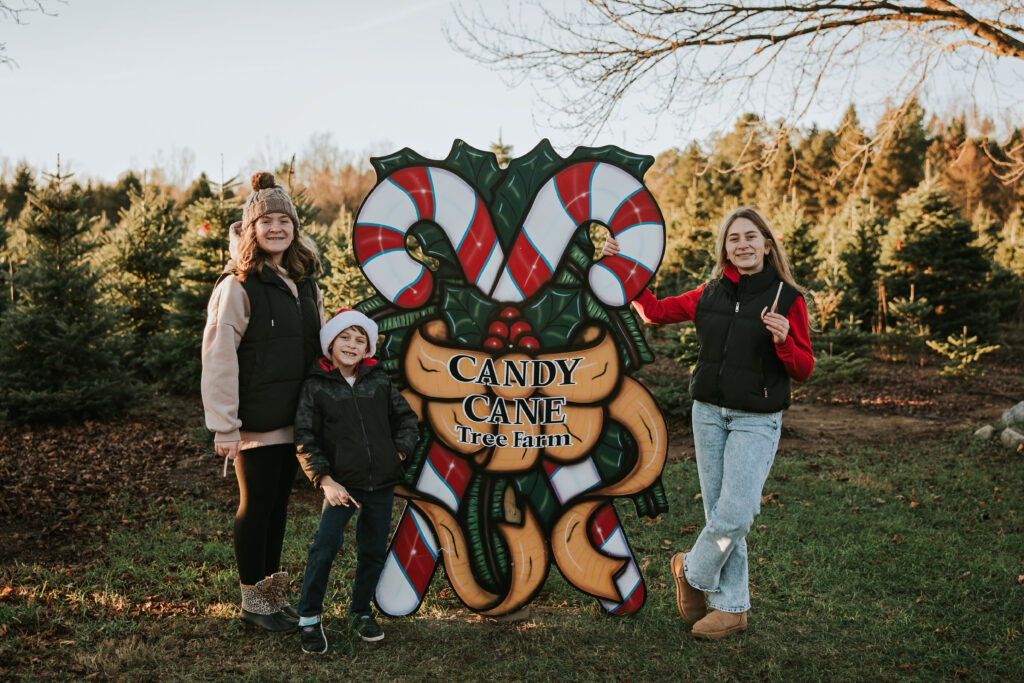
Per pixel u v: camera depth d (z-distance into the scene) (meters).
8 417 8.30
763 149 9.21
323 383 3.16
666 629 3.42
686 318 3.52
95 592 3.71
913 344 14.42
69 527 4.92
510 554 3.55
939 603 3.74
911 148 35.50
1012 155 8.95
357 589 3.25
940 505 5.60
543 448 3.56
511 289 3.54
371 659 3.06
